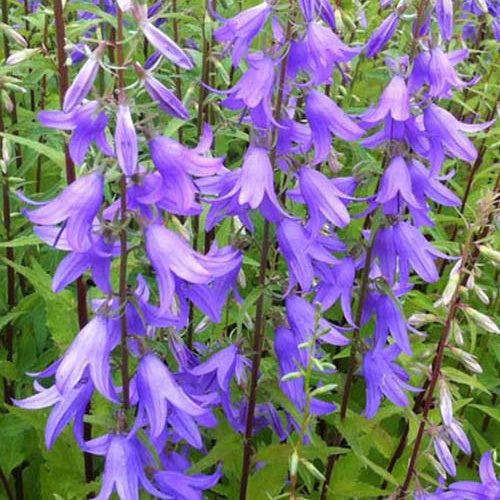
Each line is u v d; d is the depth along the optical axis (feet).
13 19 1.91
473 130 1.26
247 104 1.12
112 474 1.16
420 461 1.65
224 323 1.58
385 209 1.30
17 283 1.94
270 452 1.39
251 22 1.14
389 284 1.37
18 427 1.68
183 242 1.09
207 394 1.30
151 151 1.05
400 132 1.26
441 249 1.83
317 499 1.63
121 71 1.02
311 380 1.66
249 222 1.23
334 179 1.36
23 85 1.80
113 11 1.61
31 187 2.13
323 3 1.15
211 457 1.37
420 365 1.38
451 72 1.22
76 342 1.10
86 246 1.05
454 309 1.31
